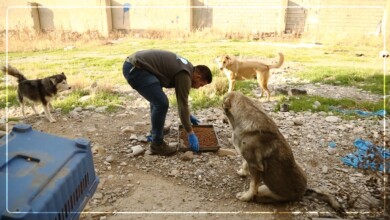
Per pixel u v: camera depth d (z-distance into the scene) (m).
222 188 3.48
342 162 3.96
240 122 3.14
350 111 5.80
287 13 16.58
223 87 7.18
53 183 2.16
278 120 5.41
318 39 15.48
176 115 5.63
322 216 2.98
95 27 18.06
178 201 3.25
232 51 12.68
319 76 8.53
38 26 18.61
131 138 4.63
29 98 5.43
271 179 3.05
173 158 4.09
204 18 17.78
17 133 2.66
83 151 2.58
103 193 3.39
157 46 14.38
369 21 15.19
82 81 7.76
